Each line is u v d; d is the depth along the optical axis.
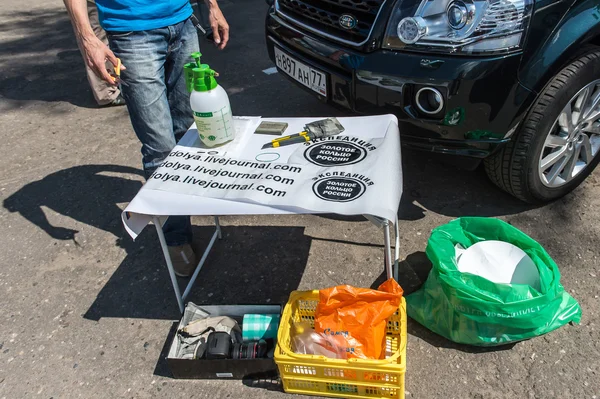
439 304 2.07
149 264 2.67
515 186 2.56
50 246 2.86
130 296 2.50
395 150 1.95
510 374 1.95
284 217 2.88
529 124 2.35
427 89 2.26
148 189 1.86
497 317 1.89
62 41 5.96
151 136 2.28
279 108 3.91
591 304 2.18
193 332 2.10
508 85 2.18
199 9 5.60
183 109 2.51
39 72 5.15
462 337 2.02
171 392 2.02
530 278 2.04
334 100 2.67
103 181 3.37
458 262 2.12
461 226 2.28
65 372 2.15
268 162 1.95
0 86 4.89
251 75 4.52
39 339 2.32
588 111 2.55
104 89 4.23
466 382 1.94
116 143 3.80
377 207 1.66
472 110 2.24
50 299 2.52
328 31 2.63
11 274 2.70
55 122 4.18
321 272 2.49
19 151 3.80
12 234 2.97
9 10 7.24
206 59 4.89
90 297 2.51
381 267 2.48
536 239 2.53
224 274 2.54
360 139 2.03
